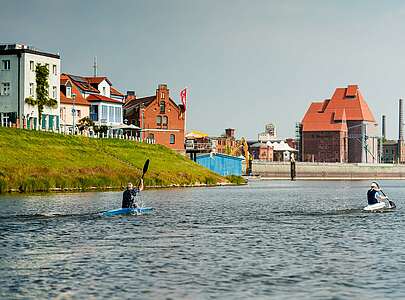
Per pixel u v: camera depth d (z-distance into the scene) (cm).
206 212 6975
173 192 10831
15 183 9538
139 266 3662
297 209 7600
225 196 10144
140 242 4556
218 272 3509
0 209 6731
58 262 3766
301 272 3516
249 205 8206
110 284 3216
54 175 10231
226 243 4550
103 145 13000
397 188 17050
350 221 6119
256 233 5128
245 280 3319
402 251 4219
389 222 6031
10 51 13288
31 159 10531
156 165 13275
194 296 2997
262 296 3003
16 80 13238
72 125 14688
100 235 4891
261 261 3828
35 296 2983
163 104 18825
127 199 6550
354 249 4300
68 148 11819
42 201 7844
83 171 10956
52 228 5266
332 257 3975
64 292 3056
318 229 5428
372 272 3519
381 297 2994
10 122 12269
